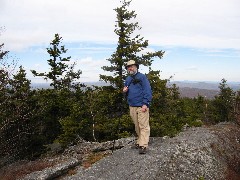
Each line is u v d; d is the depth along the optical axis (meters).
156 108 16.80
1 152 12.38
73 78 20.69
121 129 15.47
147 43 18.19
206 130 14.70
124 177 8.30
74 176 8.65
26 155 13.31
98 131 15.62
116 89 17.58
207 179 10.02
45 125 14.84
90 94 15.43
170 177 8.92
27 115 13.13
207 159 11.11
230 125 17.12
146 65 17.56
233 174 11.38
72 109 14.06
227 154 12.65
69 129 13.05
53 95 15.55
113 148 10.67
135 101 9.36
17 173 10.20
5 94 12.78
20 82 13.68
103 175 8.47
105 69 17.97
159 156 9.73
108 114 17.16
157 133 14.23
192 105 26.36
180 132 14.20
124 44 18.03
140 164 9.05
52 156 12.57
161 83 16.81
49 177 9.27
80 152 11.74
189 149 11.09
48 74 20.38
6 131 12.55
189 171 9.71
